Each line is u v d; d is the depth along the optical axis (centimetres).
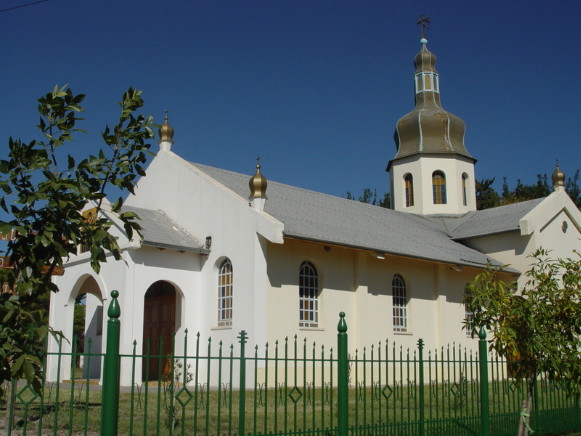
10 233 743
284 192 2861
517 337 1135
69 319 2402
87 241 795
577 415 1367
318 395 1777
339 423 931
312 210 2716
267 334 2156
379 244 2522
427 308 2789
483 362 1181
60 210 750
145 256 2186
